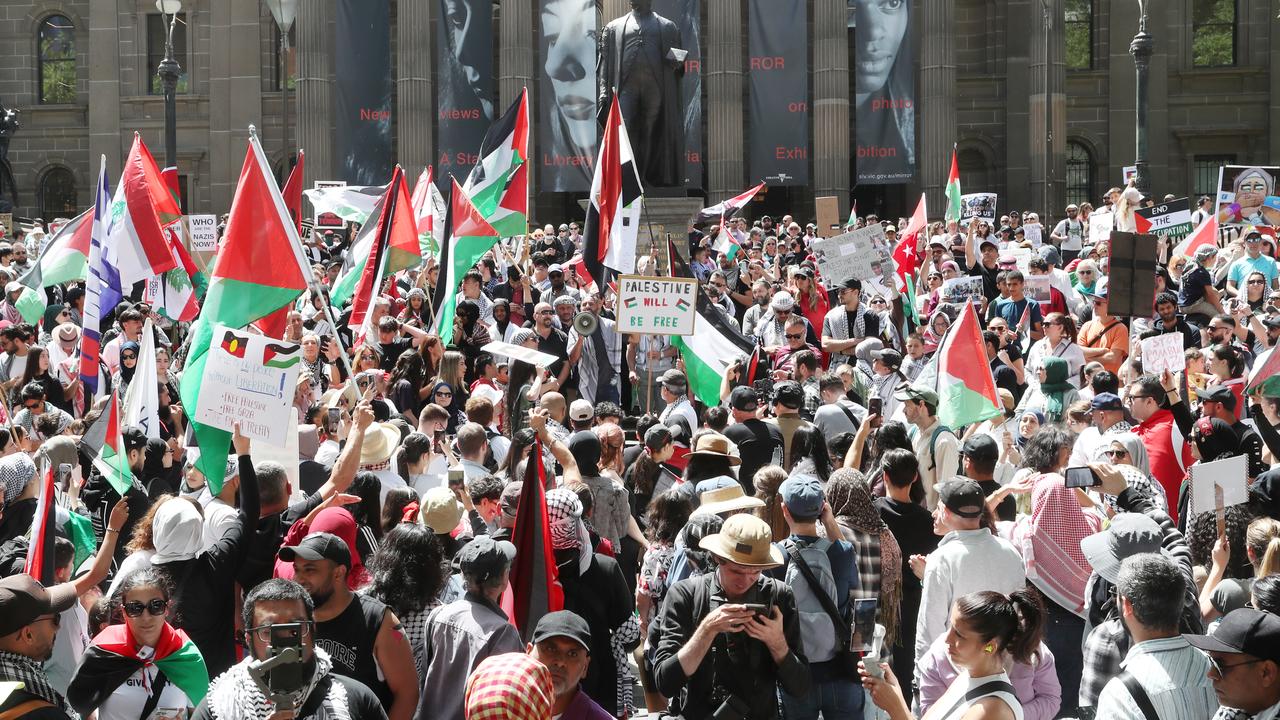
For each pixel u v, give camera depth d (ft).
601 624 28.68
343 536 27.68
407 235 62.03
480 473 38.32
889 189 181.27
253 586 27.99
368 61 163.63
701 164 163.63
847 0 176.65
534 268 86.94
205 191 188.14
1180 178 180.75
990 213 110.93
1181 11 180.14
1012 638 21.45
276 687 18.71
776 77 161.48
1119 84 179.93
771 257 105.60
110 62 188.55
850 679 27.50
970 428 46.34
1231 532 30.07
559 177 156.87
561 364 62.34
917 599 32.37
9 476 35.50
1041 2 167.84
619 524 35.83
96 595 29.63
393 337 62.03
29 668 21.13
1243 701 19.19
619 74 80.69
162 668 24.32
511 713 18.71
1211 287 66.69
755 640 24.25
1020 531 31.04
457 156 160.97
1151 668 21.39
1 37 192.75
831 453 39.86
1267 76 179.42
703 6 181.06
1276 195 88.43
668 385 50.55
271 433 33.09
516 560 26.94
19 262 88.53
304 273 38.96
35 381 54.90
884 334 64.90
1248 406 48.78
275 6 114.73
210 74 186.39
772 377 55.93
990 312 70.44
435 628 24.88
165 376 54.39
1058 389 50.01
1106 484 30.73
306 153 167.32
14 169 191.72
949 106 163.53
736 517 24.22
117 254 56.39
